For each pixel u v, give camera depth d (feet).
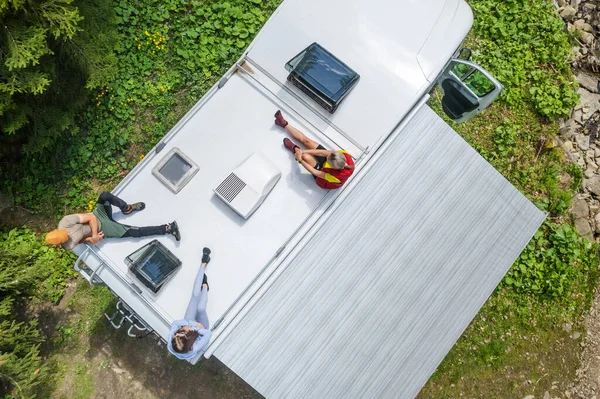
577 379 30.27
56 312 27.81
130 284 20.39
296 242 21.12
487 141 31.83
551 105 32.12
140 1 29.76
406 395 21.31
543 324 30.45
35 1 21.36
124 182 21.22
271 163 21.22
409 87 22.24
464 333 29.76
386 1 23.02
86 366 27.43
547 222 31.35
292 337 20.74
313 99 22.06
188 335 18.88
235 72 22.44
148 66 29.32
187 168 21.35
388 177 22.16
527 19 32.94
